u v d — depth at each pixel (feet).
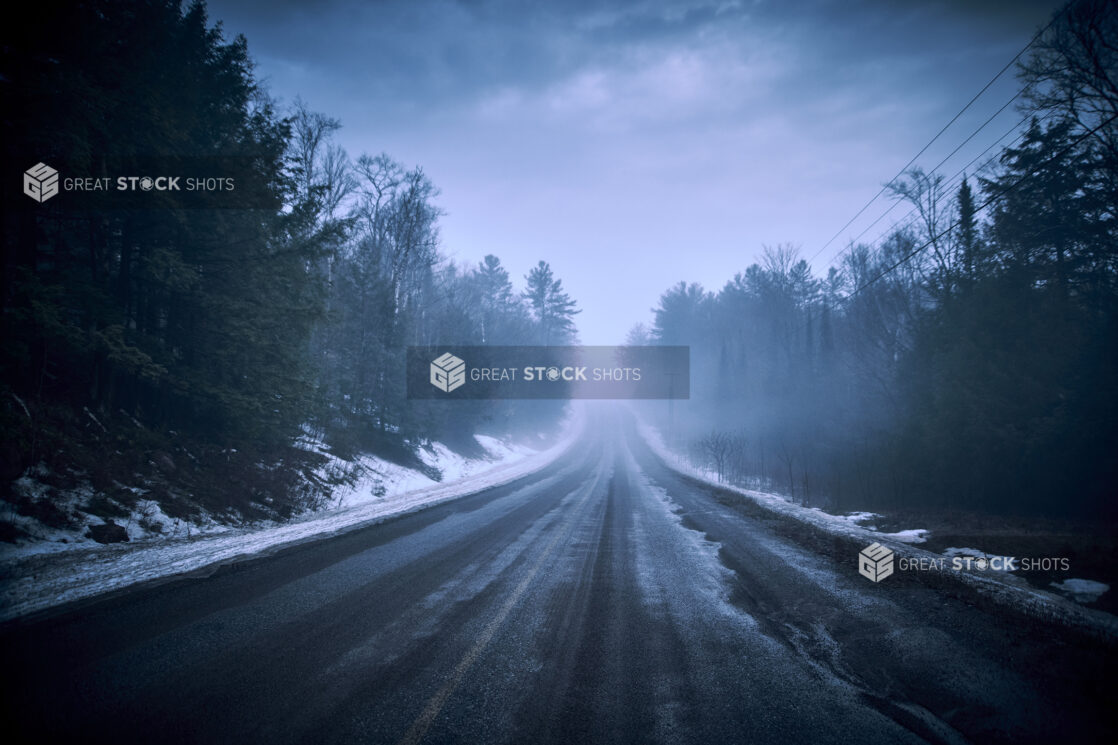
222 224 38.17
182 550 24.80
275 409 42.63
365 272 74.38
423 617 16.58
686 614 17.17
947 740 9.77
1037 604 17.39
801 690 11.82
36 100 27.37
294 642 14.24
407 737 9.66
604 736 9.81
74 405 33.76
